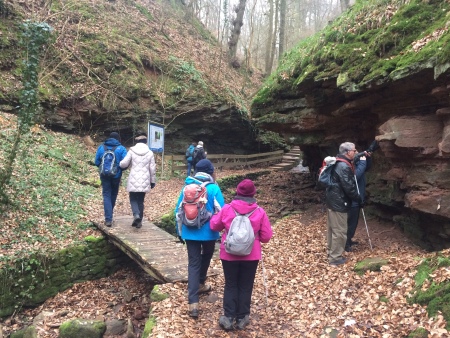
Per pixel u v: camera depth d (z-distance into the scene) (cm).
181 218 429
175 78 1705
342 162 551
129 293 662
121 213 897
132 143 1529
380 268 491
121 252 755
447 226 541
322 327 393
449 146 505
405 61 544
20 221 684
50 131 1226
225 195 1330
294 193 1206
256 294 484
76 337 507
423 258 473
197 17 2595
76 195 884
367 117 773
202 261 475
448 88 486
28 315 600
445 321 339
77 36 1441
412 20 612
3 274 581
